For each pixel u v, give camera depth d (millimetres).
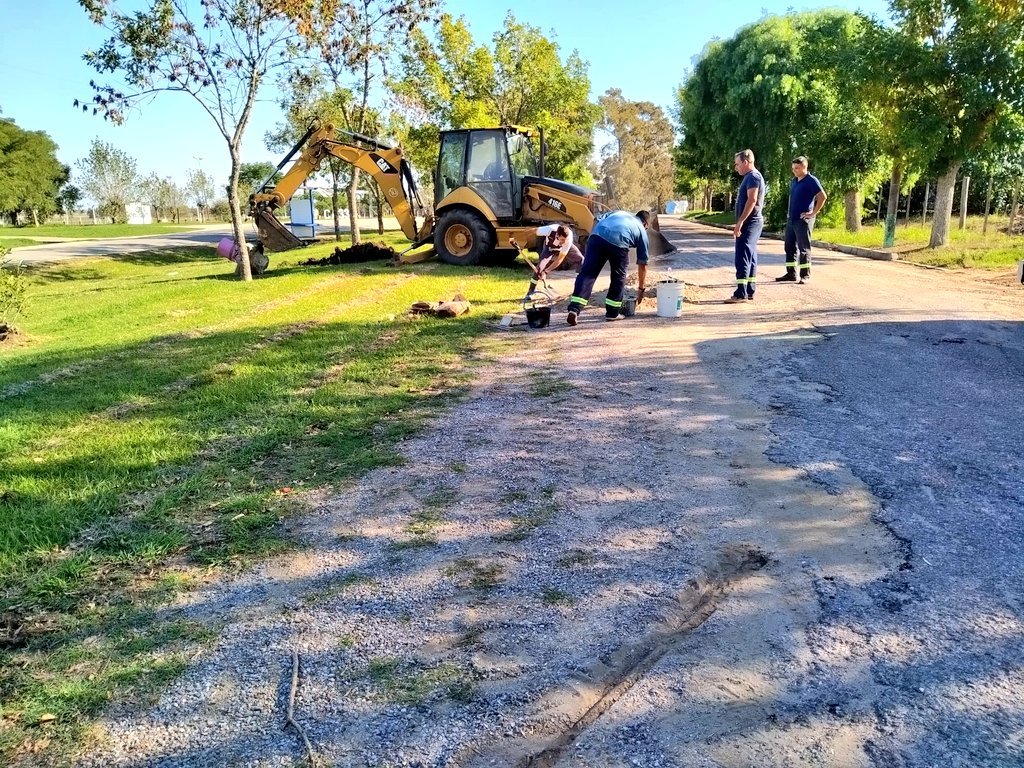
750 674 2322
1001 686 2217
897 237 18531
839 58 15266
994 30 13258
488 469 4148
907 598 2689
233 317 9875
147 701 2330
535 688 2309
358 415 5227
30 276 19969
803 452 4133
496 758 2027
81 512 3719
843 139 20094
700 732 2082
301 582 3027
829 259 14359
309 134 15828
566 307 9258
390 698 2293
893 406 4883
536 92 30641
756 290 9984
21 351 8531
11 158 63281
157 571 3152
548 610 2734
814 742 2023
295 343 7820
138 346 8117
